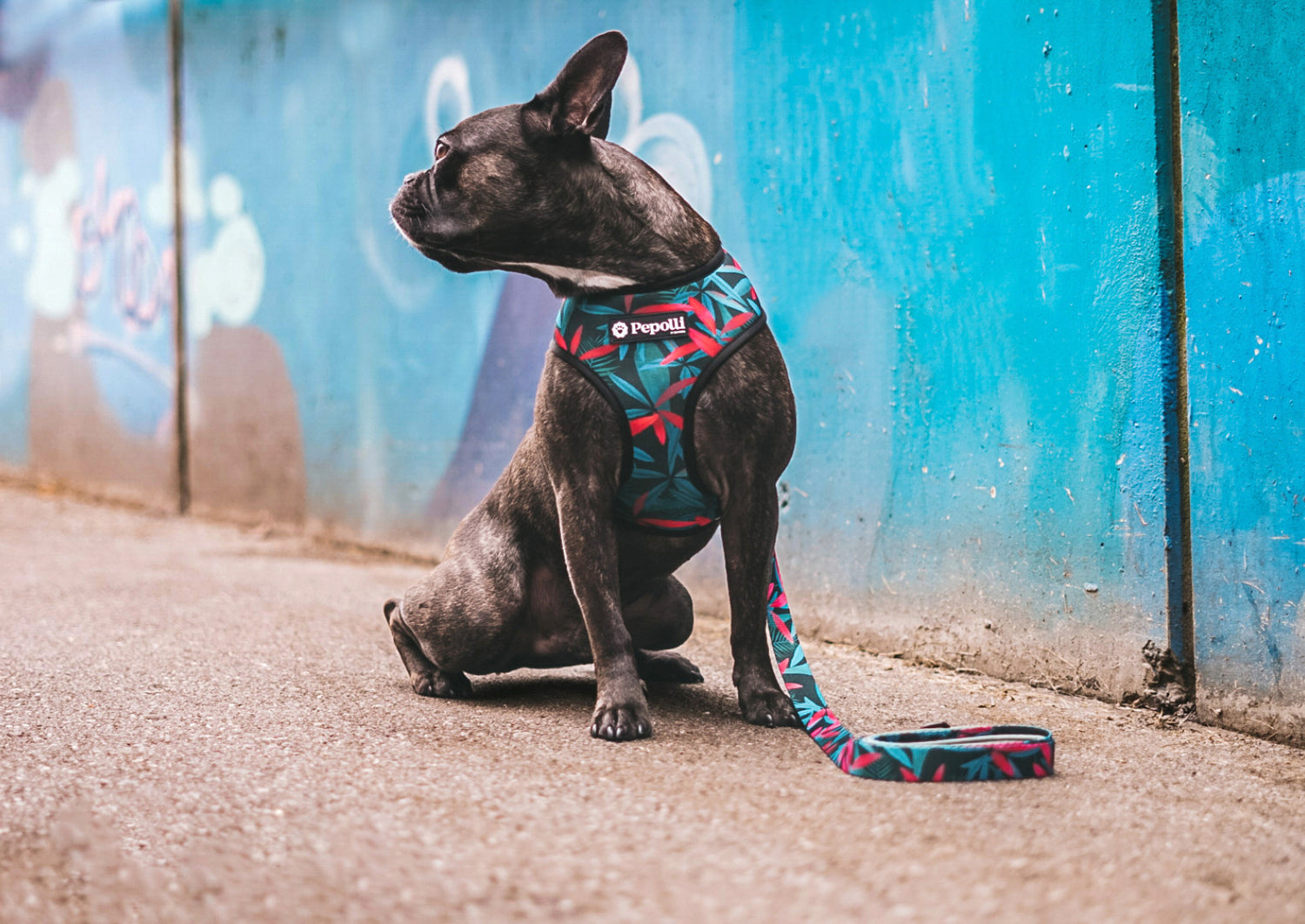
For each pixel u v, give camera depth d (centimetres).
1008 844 136
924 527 193
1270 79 162
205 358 335
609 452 160
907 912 126
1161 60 170
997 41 183
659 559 169
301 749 155
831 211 202
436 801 143
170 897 130
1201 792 148
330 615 216
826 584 204
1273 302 162
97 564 260
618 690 160
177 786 146
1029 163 181
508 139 161
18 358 414
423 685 175
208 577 245
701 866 132
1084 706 175
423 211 164
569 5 234
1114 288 174
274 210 308
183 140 339
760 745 157
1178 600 171
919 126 191
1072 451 178
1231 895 129
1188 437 170
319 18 289
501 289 246
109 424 375
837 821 139
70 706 168
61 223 390
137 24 352
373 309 280
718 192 215
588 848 134
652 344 160
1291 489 162
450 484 262
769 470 162
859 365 200
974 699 177
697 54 217
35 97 396
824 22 201
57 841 137
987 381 186
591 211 161
